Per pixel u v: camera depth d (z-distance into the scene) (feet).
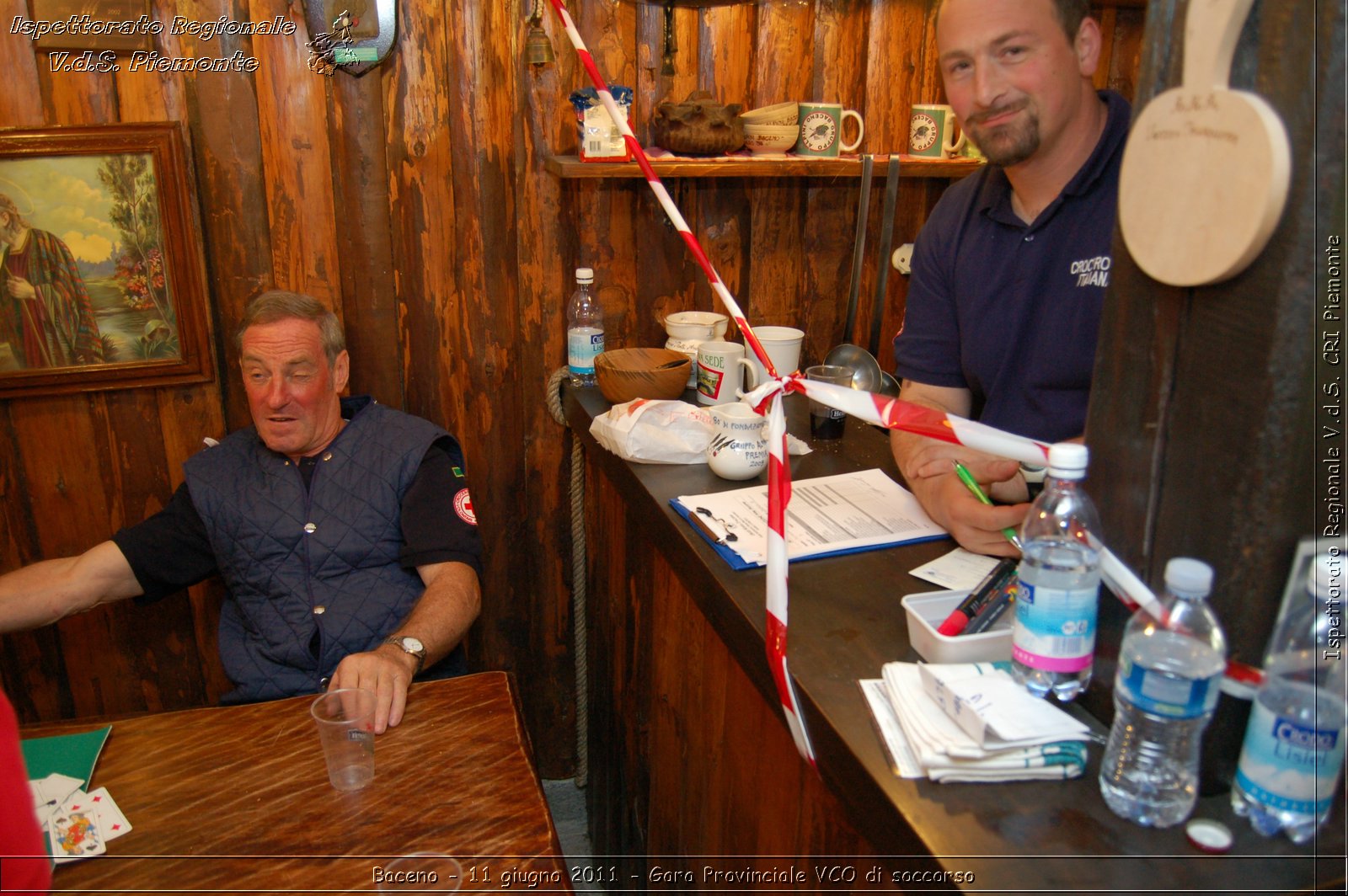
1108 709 2.82
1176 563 2.38
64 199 5.68
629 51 6.63
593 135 6.07
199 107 5.86
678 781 5.52
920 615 3.29
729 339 7.36
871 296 7.59
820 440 5.70
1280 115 2.17
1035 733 2.60
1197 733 2.49
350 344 6.54
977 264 4.95
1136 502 2.68
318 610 5.58
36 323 5.81
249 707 4.44
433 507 5.72
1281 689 2.37
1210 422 2.44
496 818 3.70
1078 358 4.65
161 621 6.54
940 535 4.27
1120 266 2.69
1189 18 2.34
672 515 4.61
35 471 6.07
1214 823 2.47
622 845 6.94
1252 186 2.20
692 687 5.11
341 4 5.90
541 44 6.12
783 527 3.16
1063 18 4.24
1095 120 4.60
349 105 6.13
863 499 4.71
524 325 6.97
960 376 5.39
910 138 6.75
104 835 3.56
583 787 8.07
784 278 7.38
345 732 3.89
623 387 6.06
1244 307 2.32
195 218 5.98
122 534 5.64
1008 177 4.86
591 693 7.61
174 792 3.83
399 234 6.48
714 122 6.20
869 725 2.90
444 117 6.37
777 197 7.18
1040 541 2.86
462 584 5.44
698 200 7.04
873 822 2.69
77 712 6.51
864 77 6.99
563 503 7.43
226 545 5.63
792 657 3.28
